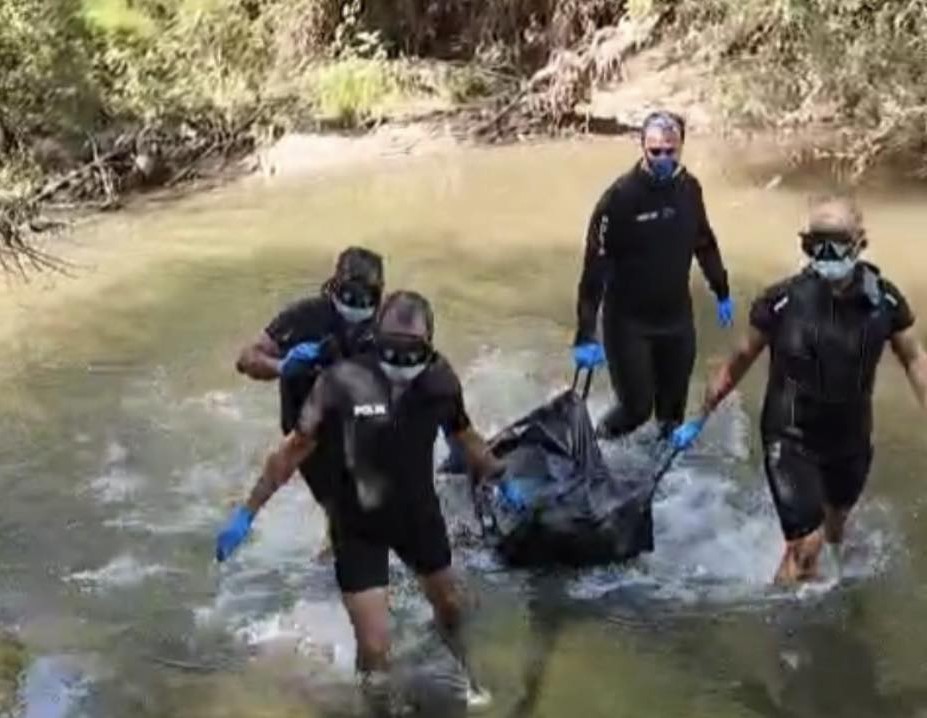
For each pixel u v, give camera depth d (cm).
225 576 696
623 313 761
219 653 630
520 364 930
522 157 1452
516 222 1248
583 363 751
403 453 566
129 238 1254
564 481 689
